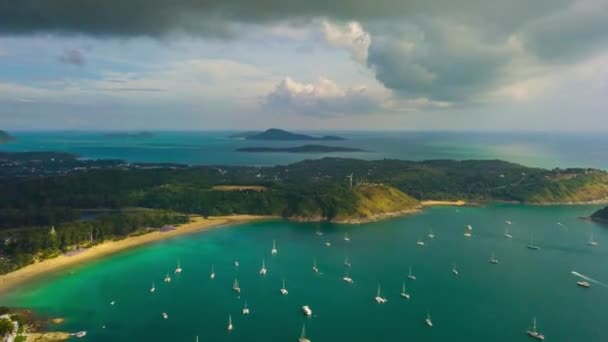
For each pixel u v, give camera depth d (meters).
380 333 173.00
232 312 192.50
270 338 168.50
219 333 172.25
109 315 187.88
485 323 182.00
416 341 166.62
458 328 177.38
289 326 178.88
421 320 185.00
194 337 168.75
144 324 179.38
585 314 190.75
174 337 168.50
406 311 194.25
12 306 195.50
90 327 176.00
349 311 193.88
